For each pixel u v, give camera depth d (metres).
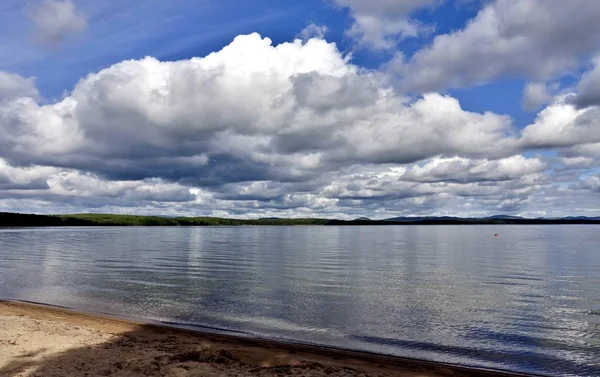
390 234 161.00
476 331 18.11
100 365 11.27
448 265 45.91
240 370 11.10
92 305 23.09
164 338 15.13
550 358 14.58
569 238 115.69
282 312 21.55
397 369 12.46
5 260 51.09
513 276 36.59
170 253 64.06
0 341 13.37
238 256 58.44
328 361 13.03
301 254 62.19
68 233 163.12
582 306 23.67
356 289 29.20
